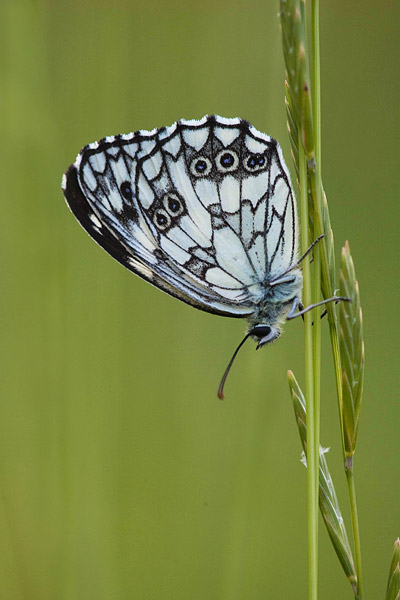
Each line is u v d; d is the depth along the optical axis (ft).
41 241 1.54
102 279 1.58
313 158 1.41
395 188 1.61
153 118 1.59
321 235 1.41
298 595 1.56
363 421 1.59
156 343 1.58
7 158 1.53
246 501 1.53
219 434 1.57
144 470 1.57
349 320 1.40
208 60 1.58
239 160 1.47
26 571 1.53
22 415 1.53
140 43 1.59
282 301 1.48
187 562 1.56
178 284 1.48
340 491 1.58
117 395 1.57
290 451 1.56
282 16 1.40
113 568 1.55
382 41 1.62
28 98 1.53
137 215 1.48
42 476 1.53
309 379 1.40
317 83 1.40
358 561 1.41
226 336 1.59
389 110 1.62
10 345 1.53
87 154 1.48
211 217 1.47
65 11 1.57
